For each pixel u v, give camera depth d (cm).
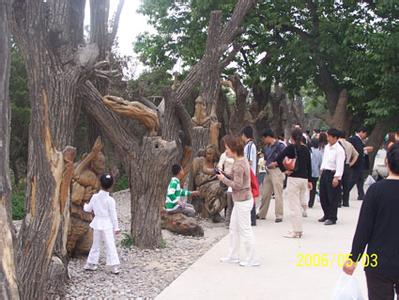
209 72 1227
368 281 381
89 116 801
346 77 2067
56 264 547
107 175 689
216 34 1230
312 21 2095
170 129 1044
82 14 704
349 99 2120
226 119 1886
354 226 1009
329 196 1030
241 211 696
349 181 1285
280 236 906
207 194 1104
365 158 1495
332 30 2017
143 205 831
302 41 2050
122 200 1509
